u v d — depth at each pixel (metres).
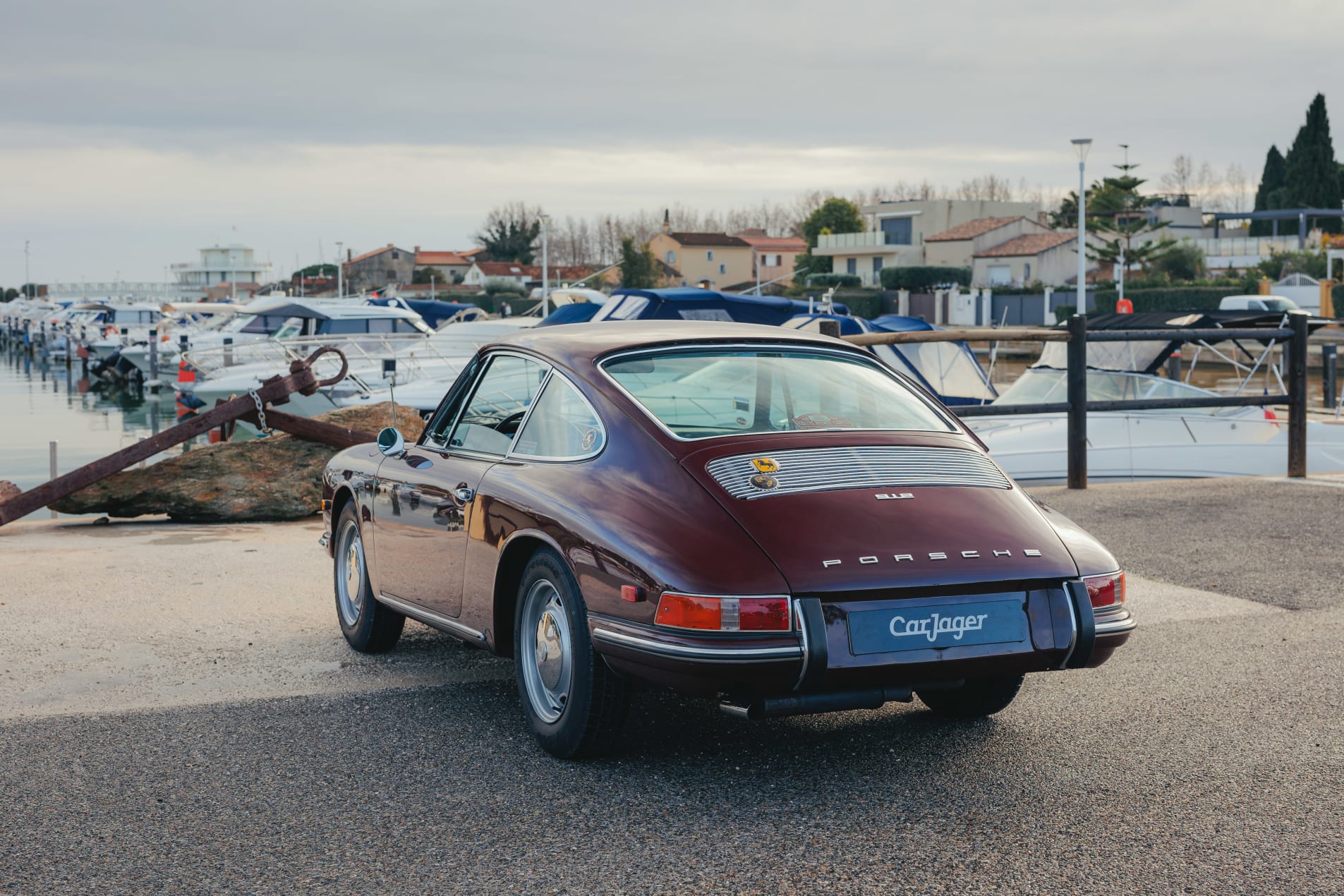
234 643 6.13
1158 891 3.34
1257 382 30.91
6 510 9.95
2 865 3.51
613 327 5.15
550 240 143.88
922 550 3.92
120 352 40.84
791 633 3.73
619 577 3.93
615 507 4.09
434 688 5.34
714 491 4.02
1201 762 4.37
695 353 4.74
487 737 4.66
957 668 3.92
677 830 3.76
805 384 4.73
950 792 4.09
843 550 3.85
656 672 3.84
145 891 3.34
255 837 3.71
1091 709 5.01
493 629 4.66
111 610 6.84
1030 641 4.02
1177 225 83.06
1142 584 7.19
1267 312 15.57
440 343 24.31
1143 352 14.31
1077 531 4.40
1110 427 13.34
